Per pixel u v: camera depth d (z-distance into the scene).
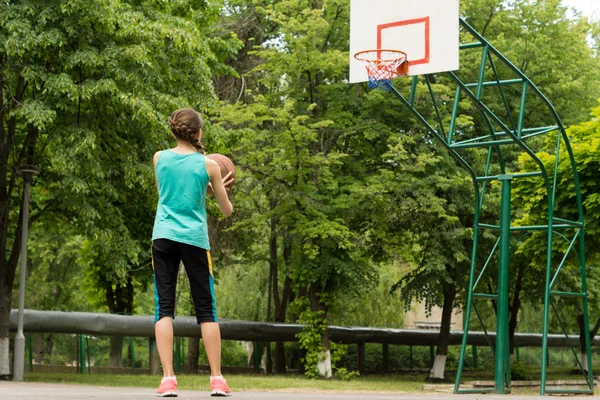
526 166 21.92
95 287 32.53
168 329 4.84
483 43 14.09
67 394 5.68
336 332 33.62
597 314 35.94
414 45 13.70
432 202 26.33
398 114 28.38
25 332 26.23
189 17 22.34
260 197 29.25
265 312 36.31
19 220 21.05
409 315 56.09
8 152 20.41
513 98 29.03
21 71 17.08
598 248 22.25
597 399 9.42
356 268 28.17
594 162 20.47
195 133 5.01
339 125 27.73
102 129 18.52
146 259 27.98
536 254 22.20
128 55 17.56
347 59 26.75
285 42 28.89
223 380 4.92
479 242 29.64
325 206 27.03
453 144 15.55
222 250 31.83
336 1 27.89
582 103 29.62
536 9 29.62
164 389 4.80
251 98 30.98
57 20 17.56
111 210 19.30
